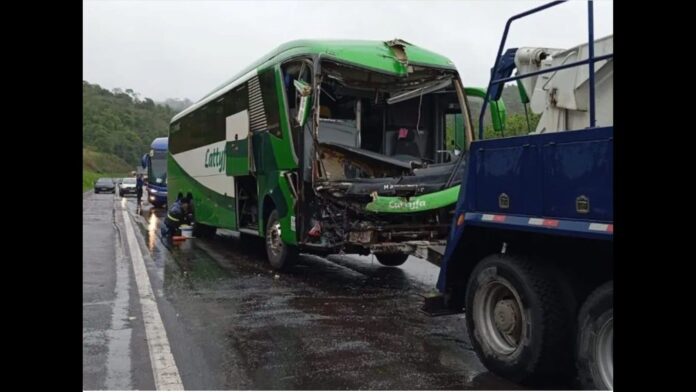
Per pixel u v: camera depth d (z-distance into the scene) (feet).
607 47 16.08
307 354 17.75
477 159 15.92
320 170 27.40
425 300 17.81
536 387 14.84
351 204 26.99
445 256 17.52
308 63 28.30
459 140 31.22
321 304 24.47
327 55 27.76
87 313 22.48
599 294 12.81
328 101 29.71
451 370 16.31
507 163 14.76
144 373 16.12
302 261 36.68
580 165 12.61
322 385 15.21
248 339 19.30
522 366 14.51
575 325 14.12
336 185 26.91
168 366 16.69
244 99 35.50
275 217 32.37
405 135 31.45
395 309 23.59
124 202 113.70
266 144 32.12
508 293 15.44
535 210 13.85
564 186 13.01
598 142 12.20
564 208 13.03
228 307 23.85
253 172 34.27
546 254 14.82
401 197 27.17
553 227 13.28
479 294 15.98
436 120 32.19
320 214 27.99
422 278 30.89
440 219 28.30
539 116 18.56
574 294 14.25
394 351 18.04
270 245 32.94
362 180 27.20
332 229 27.84
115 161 319.68
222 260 36.81
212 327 20.77
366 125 30.71
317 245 28.07
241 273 32.04
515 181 14.48
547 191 13.48
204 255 39.04
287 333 20.02
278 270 32.50
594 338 12.87
